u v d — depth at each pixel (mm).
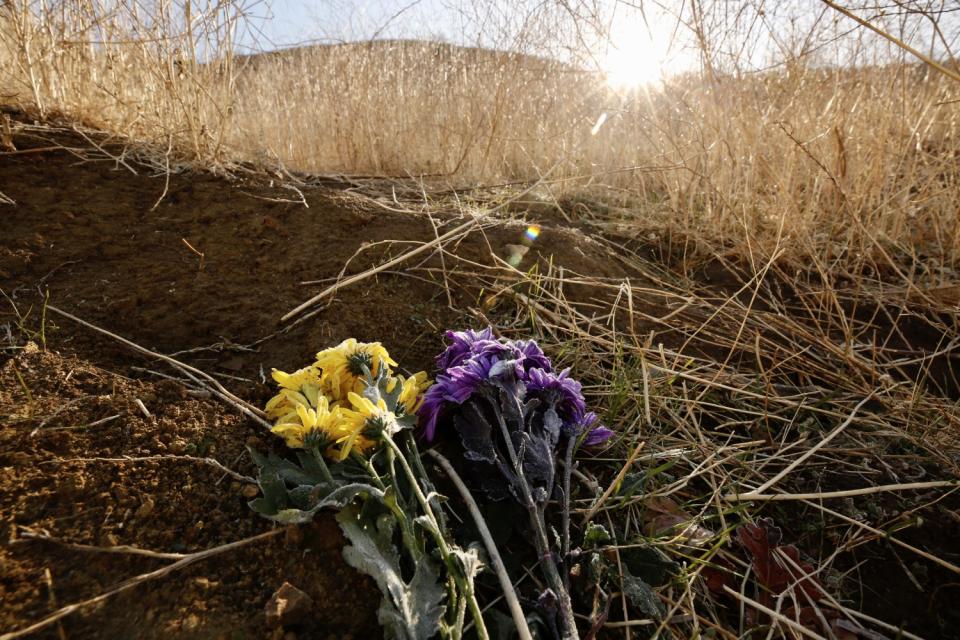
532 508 1003
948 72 1103
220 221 2002
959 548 1272
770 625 1099
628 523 1183
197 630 845
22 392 1178
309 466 1076
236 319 1576
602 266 2236
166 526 985
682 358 1806
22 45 2223
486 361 1164
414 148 3674
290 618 872
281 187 2328
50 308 1463
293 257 1886
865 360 1885
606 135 3590
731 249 2467
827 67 2576
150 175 2178
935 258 2447
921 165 2664
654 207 2896
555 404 1189
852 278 2215
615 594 1045
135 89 2562
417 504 1060
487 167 3361
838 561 1254
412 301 1801
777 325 2051
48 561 892
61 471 1024
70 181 2008
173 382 1295
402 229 2150
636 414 1562
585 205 3072
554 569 946
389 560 921
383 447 1079
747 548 1180
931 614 1164
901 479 1442
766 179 2602
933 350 1988
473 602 832
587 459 1362
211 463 1109
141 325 1490
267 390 1350
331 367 1191
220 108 2506
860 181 2465
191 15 2344
